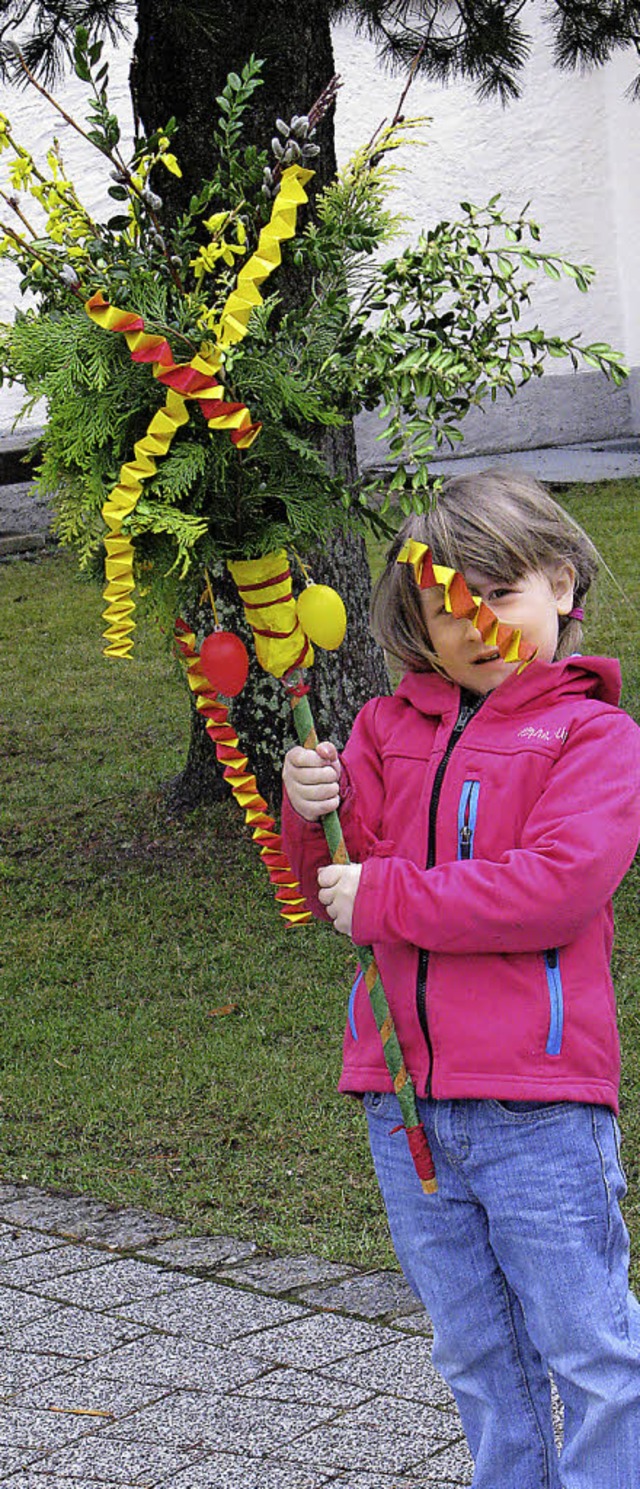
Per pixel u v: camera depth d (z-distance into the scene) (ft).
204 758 21.44
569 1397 6.66
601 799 6.67
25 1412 9.08
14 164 6.52
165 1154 13.05
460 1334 6.95
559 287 45.03
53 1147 13.28
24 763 25.00
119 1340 9.91
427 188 42.96
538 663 7.00
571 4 25.09
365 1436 8.63
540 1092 6.54
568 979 6.65
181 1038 15.35
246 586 6.88
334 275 6.98
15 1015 16.19
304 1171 12.55
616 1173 6.70
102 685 29.32
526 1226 6.56
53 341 6.50
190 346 6.38
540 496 7.22
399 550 7.18
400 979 6.86
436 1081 6.68
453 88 42.47
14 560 38.96
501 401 46.14
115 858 20.33
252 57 6.75
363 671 19.75
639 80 35.04
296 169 6.39
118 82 36.40
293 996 16.15
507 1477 6.95
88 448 6.57
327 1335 9.85
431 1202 6.86
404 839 7.18
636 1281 10.22
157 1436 8.74
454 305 6.84
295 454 6.79
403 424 6.73
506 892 6.46
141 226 6.65
